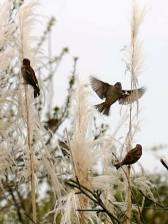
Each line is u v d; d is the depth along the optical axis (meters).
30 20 10.92
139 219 10.57
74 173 10.77
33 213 10.70
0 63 10.82
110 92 10.56
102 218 11.07
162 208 11.03
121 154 10.80
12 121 10.93
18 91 10.91
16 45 10.91
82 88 10.70
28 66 10.38
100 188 10.77
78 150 10.65
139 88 10.77
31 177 10.75
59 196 10.72
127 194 11.02
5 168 11.06
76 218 10.62
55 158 10.95
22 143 10.91
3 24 10.93
